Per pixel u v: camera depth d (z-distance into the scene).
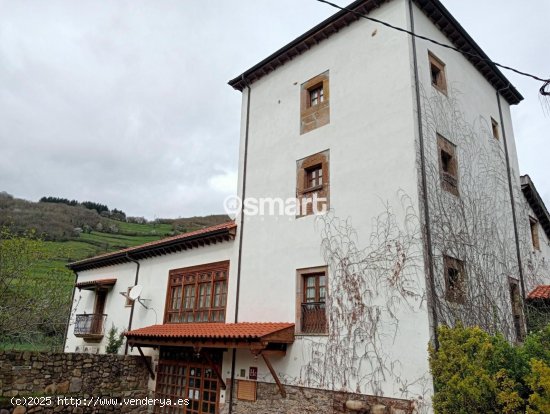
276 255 11.32
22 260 14.00
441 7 10.68
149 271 16.42
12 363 11.11
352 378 8.72
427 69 10.24
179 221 65.31
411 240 8.55
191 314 13.71
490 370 6.42
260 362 10.62
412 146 9.05
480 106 12.41
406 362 7.98
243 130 13.85
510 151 13.66
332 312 9.50
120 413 12.90
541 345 6.73
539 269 13.59
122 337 16.34
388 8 10.48
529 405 5.98
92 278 20.19
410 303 8.23
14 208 47.56
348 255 9.59
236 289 12.20
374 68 10.39
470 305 9.15
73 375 12.21
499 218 11.74
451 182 10.01
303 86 12.21
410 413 7.66
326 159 10.88
